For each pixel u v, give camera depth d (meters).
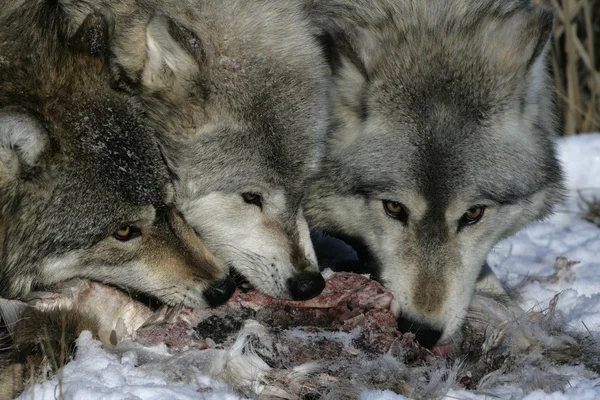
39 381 8.32
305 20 11.48
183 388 8.19
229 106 10.45
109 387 8.05
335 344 9.01
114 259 9.95
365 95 10.74
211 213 10.61
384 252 10.63
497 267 13.30
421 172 10.15
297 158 10.67
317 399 8.59
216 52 10.63
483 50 10.74
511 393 8.77
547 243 14.61
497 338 9.43
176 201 10.37
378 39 11.05
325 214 11.48
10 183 9.27
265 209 10.77
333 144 11.10
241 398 8.10
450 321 9.94
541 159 11.20
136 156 9.79
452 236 10.40
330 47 11.23
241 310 10.00
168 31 10.06
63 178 9.44
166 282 9.97
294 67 10.85
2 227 9.47
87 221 9.60
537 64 10.82
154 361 8.78
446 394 8.59
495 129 10.47
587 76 21.61
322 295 10.17
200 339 9.23
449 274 10.14
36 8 10.17
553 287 12.27
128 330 9.49
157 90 10.39
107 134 9.65
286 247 10.62
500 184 10.48
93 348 8.84
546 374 8.98
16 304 9.26
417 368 8.94
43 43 9.95
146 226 9.94
